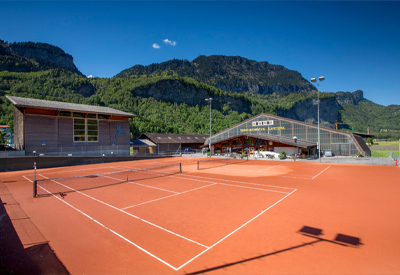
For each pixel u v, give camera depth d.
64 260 7.24
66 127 40.16
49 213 11.81
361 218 10.64
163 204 13.27
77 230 9.60
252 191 16.48
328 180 20.83
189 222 10.35
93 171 28.52
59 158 33.94
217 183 19.66
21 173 27.09
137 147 63.84
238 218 10.78
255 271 6.48
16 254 7.66
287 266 6.72
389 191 16.23
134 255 7.51
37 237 8.95
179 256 7.39
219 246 8.03
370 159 40.69
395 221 10.22
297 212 11.58
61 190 17.23
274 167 31.14
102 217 11.14
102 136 45.50
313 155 47.41
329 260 7.02
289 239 8.51
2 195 15.74
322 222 10.17
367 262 6.89
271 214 11.30
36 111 36.59
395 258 7.09
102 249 7.94
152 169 29.48
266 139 45.56
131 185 18.95
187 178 22.34
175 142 67.12
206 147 59.03
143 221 10.55
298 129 50.81
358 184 18.86
